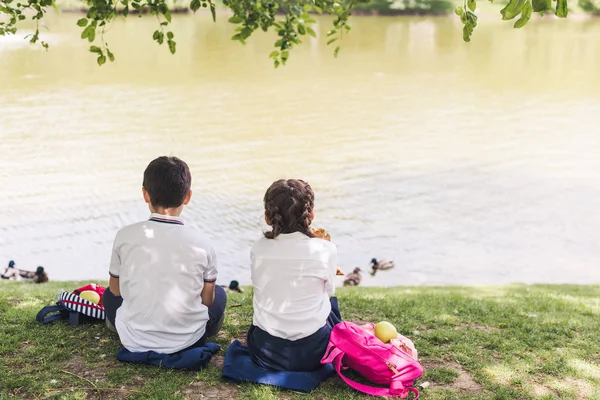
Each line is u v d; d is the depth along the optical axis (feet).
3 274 46.57
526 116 128.47
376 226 67.56
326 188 79.71
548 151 101.96
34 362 14.62
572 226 69.21
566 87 160.25
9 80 152.87
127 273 14.33
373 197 77.00
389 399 13.32
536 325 19.56
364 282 53.93
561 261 59.88
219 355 15.29
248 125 114.62
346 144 102.89
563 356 16.53
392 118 123.44
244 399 13.08
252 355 14.21
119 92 142.92
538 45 230.07
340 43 227.20
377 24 276.62
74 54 192.85
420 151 99.96
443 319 20.02
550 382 14.84
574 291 36.40
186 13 299.99
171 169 13.99
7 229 63.00
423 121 122.11
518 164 94.07
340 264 57.77
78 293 17.74
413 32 256.73
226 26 268.41
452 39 241.96
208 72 171.42
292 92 146.82
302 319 13.76
